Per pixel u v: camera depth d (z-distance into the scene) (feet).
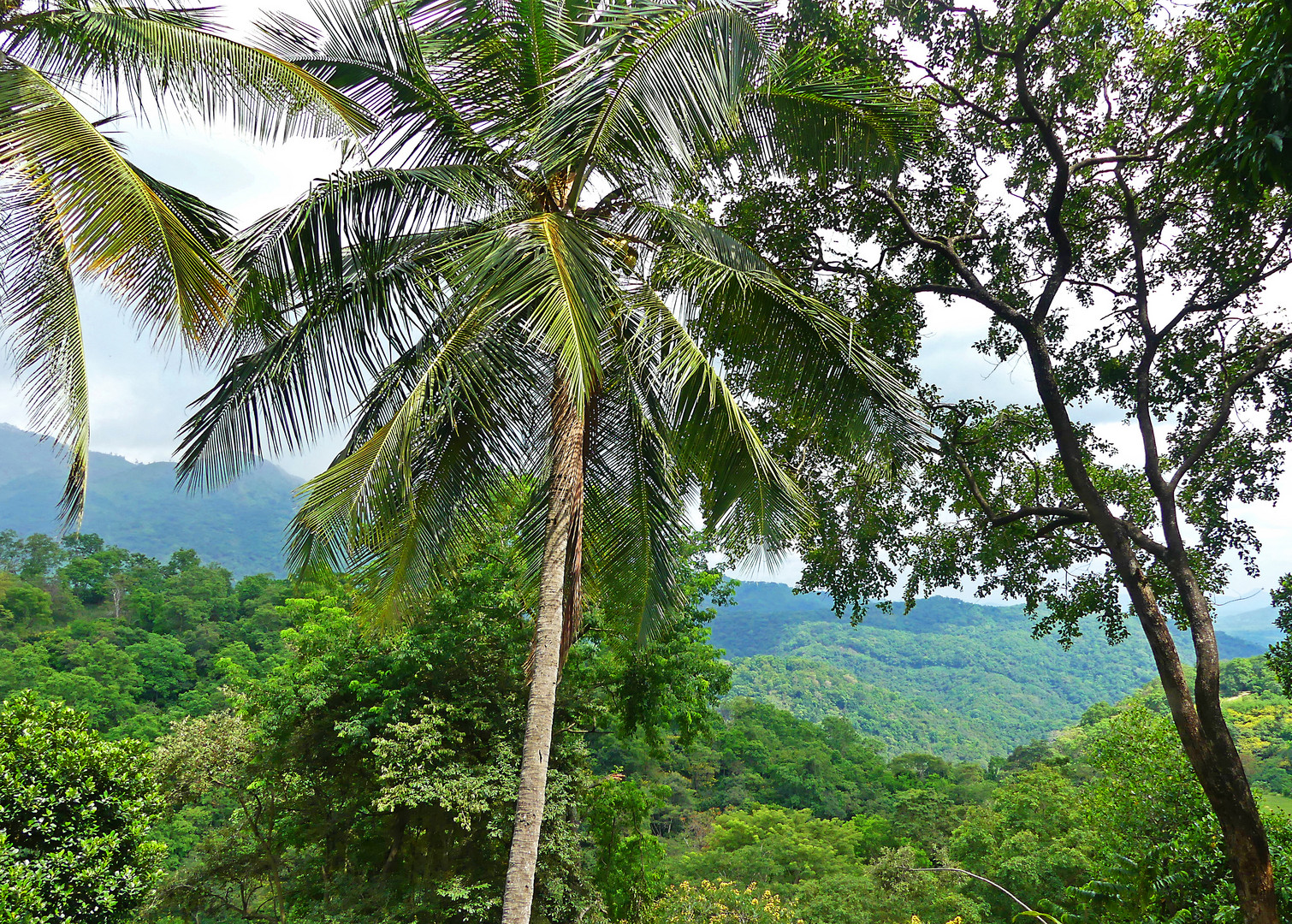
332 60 21.86
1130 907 25.79
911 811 138.62
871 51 32.40
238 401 21.63
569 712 46.03
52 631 202.49
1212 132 15.98
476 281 17.88
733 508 23.88
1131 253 33.86
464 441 24.35
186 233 16.70
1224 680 281.33
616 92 19.20
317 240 20.24
